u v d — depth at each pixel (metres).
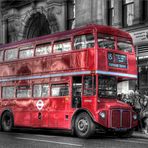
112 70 17.52
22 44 21.22
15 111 21.14
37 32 35.22
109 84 17.44
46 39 19.69
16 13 36.25
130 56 18.50
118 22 26.73
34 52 20.30
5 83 22.03
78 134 17.33
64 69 18.33
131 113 17.73
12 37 36.62
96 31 17.12
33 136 18.00
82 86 17.31
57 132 21.39
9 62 21.95
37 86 19.89
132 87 24.02
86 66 17.22
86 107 17.06
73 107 17.70
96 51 16.94
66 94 18.12
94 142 15.24
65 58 18.34
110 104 17.06
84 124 17.09
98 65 16.94
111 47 17.69
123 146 13.88
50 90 19.03
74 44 17.98
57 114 18.47
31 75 20.28
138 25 25.11
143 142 15.41
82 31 17.69
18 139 16.25
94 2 28.27
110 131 17.58
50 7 32.34
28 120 20.20
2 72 22.36
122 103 17.69
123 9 26.89
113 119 17.00
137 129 19.95
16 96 21.20
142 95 20.67
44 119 19.20
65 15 31.69
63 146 13.70
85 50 17.36
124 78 18.39
